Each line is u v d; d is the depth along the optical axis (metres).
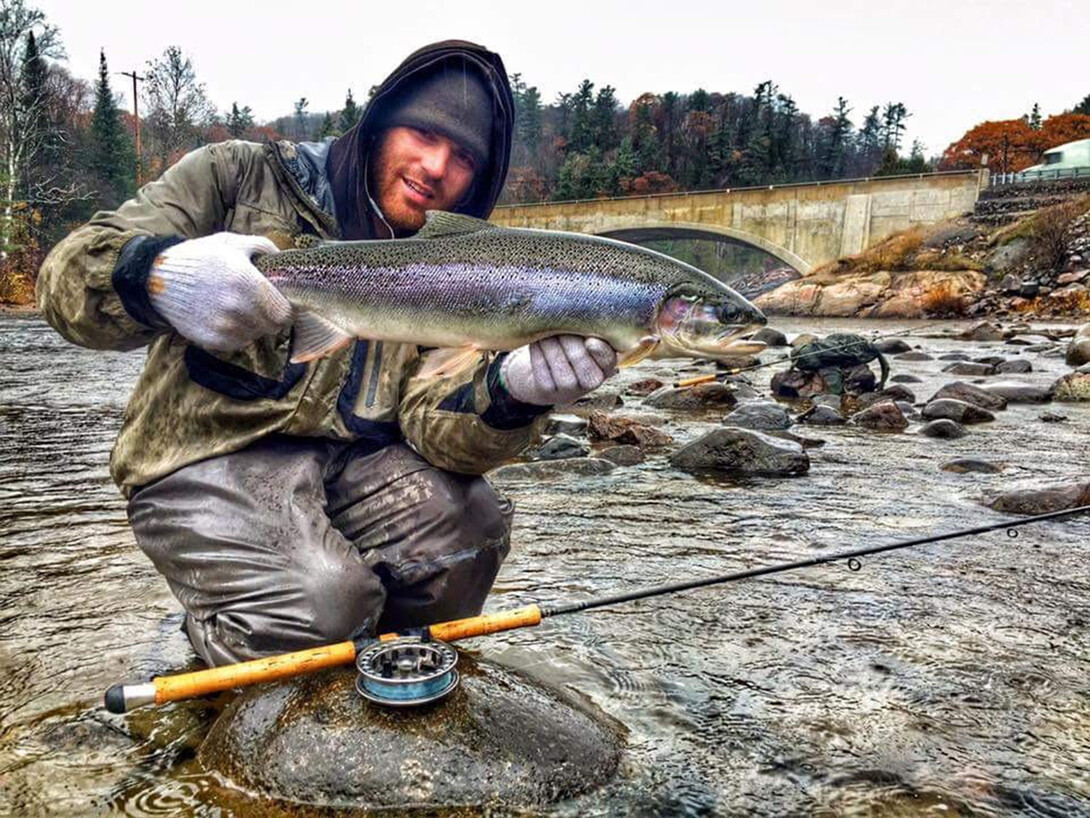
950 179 46.03
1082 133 92.25
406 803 2.33
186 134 69.44
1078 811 2.42
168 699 2.44
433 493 3.21
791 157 109.75
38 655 3.30
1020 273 37.00
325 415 3.16
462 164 3.39
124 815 2.29
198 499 3.02
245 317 2.71
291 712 2.54
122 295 2.72
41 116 50.91
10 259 41.38
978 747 2.75
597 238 3.12
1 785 2.42
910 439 8.88
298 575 2.87
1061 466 7.41
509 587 4.20
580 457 7.39
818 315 39.38
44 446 7.94
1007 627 3.74
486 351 3.10
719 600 4.04
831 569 4.52
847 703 3.03
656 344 3.07
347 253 2.97
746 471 7.14
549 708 2.68
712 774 2.56
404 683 2.47
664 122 117.56
